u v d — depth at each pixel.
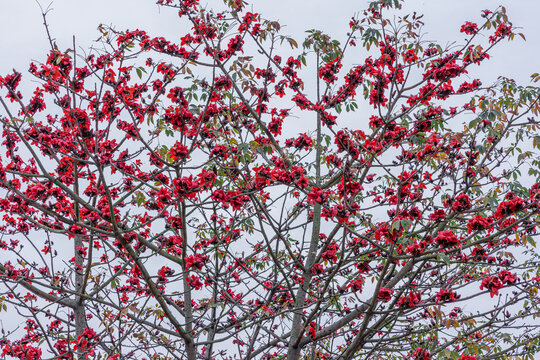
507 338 5.62
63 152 4.56
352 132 4.05
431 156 4.55
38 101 4.46
